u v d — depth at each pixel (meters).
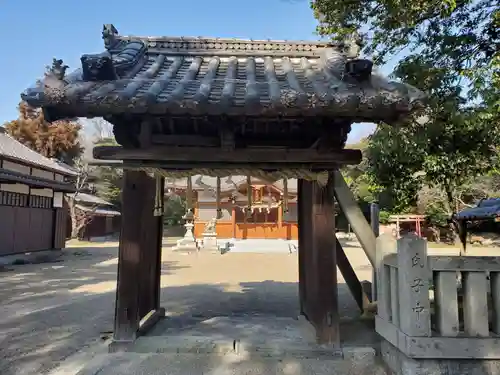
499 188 20.45
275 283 9.77
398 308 3.32
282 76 4.11
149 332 4.39
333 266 3.82
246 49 4.82
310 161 3.76
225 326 4.66
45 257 16.11
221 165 3.83
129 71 3.96
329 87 3.47
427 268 3.11
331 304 3.79
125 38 4.79
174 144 3.91
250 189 4.01
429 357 3.00
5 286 9.36
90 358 3.98
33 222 18.33
